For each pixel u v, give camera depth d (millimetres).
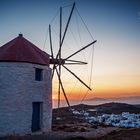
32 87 24844
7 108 23484
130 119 52219
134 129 26094
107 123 42312
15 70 24062
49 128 26625
